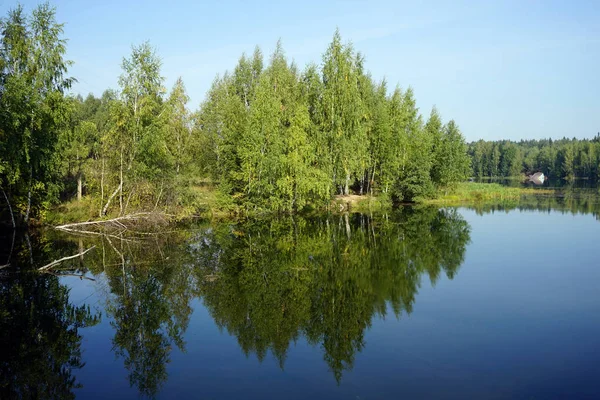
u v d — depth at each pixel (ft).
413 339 39.47
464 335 40.16
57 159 95.96
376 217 133.28
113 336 41.04
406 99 179.73
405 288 56.03
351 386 30.78
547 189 271.08
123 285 57.21
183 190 118.52
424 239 92.22
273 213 140.67
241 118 141.28
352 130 140.97
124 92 102.37
